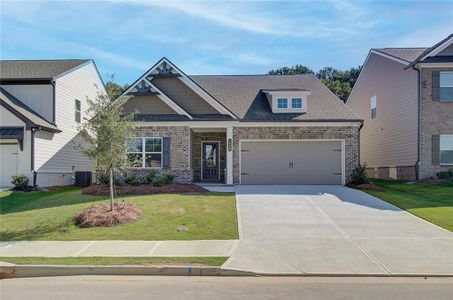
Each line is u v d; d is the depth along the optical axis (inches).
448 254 378.3
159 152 833.5
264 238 431.8
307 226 483.8
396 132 1018.1
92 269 339.0
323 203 620.1
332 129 842.8
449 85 896.3
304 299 268.8
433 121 893.8
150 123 832.3
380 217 530.9
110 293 283.7
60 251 389.1
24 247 406.0
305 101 870.4
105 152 517.7
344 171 839.7
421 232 457.4
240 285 302.8
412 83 930.7
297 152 850.1
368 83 1221.7
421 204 617.3
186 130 834.8
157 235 445.1
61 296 277.1
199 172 954.7
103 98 536.4
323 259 363.9
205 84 1011.9
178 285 304.2
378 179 1056.8
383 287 296.7
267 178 848.3
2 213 570.6
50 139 917.2
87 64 1110.4
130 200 624.7
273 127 846.5
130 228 473.7
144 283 310.7
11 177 834.8
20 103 917.8
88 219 491.2
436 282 311.7
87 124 531.8
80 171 1003.9
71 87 1019.9
